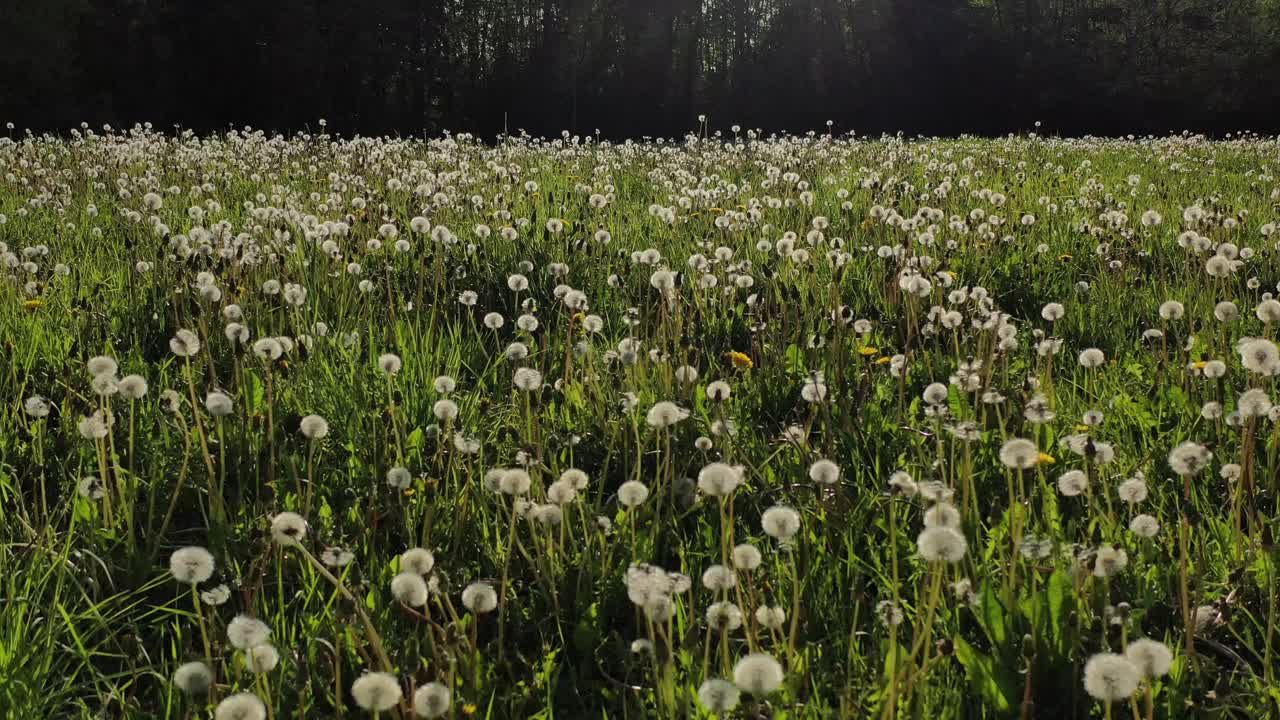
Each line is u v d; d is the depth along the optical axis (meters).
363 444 3.61
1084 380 4.27
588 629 2.62
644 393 3.91
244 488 3.29
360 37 50.34
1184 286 5.70
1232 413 3.04
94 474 3.37
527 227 6.73
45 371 4.09
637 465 3.15
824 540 2.89
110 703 2.42
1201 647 2.57
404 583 2.08
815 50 61.69
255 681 2.14
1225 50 59.09
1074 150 17.11
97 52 44.53
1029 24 60.31
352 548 2.89
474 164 11.60
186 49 46.25
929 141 21.61
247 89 46.81
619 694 2.43
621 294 5.52
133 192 8.41
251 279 5.11
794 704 2.11
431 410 3.89
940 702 2.28
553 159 12.88
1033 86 57.12
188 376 3.18
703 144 14.93
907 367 4.31
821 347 4.48
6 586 2.65
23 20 39.09
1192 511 2.93
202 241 5.54
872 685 2.24
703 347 4.60
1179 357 4.29
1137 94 57.25
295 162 11.25
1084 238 6.87
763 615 2.23
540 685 2.44
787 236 5.69
